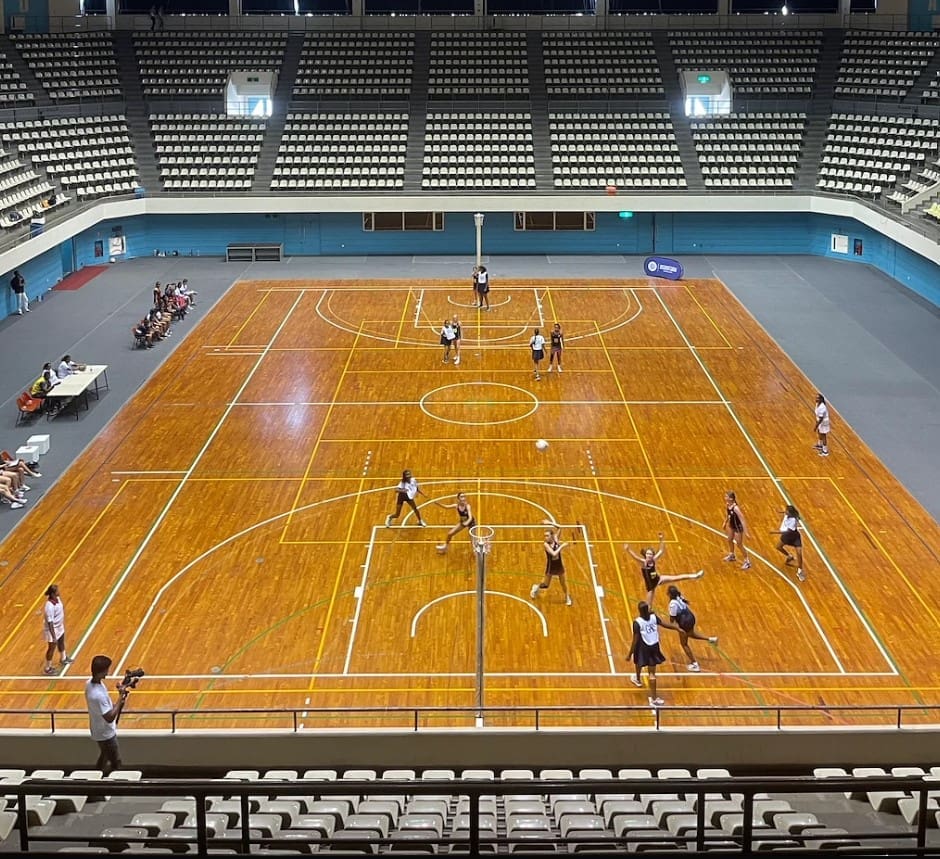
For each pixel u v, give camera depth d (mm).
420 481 32250
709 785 8156
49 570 27156
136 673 18609
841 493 31391
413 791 8102
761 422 36906
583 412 37844
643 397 39375
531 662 23109
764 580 26531
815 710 21234
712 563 27359
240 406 38656
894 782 8531
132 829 14297
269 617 24906
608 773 19109
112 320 49688
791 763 20172
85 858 7562
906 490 31562
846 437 35531
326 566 27234
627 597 25734
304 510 30406
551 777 18094
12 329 48281
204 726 20969
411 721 21016
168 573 26938
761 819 15414
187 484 32188
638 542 28469
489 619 24766
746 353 44375
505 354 44469
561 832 14672
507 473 32781
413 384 40875
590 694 22000
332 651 23547
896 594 25828
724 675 22641
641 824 14828
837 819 16062
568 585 26234
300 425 36812
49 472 33156
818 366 42688
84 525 29594
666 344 45656
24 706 21703
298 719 21141
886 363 43000
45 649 23719
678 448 34688
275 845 13539
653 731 20047
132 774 18047
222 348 45406
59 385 37781
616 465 33344
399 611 25141
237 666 23000
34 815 15742
